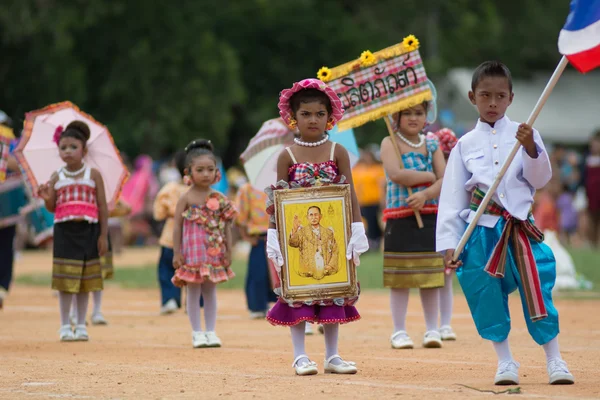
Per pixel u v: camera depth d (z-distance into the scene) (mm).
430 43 77188
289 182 12070
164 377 11961
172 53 61906
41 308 22922
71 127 16797
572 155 49500
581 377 11578
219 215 16156
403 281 15195
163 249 21719
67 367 13000
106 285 29625
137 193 47625
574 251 36531
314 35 73625
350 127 15969
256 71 73500
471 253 11078
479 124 11508
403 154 15680
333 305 11922
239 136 74875
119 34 62688
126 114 61688
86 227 16656
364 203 42312
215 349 15211
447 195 11406
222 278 15836
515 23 85938
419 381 11398
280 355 14312
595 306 21641
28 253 47094
